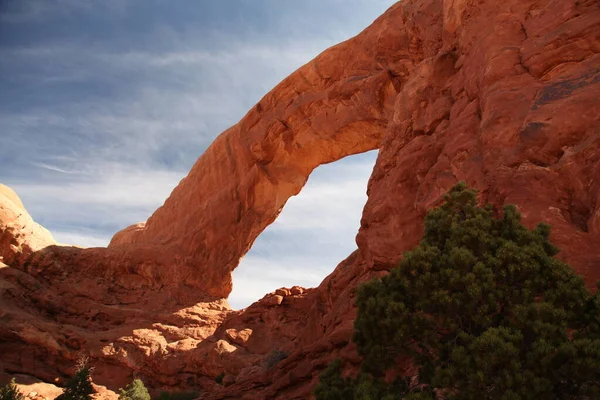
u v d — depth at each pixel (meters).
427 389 7.50
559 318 6.59
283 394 14.70
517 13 15.11
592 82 11.53
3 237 33.19
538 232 7.97
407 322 7.65
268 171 34.41
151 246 36.41
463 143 13.67
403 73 26.34
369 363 8.14
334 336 14.02
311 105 31.05
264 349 28.09
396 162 17.11
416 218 14.22
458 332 7.28
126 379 28.75
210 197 36.38
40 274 33.56
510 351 6.27
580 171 10.34
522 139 11.57
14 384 23.66
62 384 27.52
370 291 8.46
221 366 26.98
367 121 29.05
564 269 7.15
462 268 7.41
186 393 25.95
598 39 12.45
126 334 30.41
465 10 17.25
